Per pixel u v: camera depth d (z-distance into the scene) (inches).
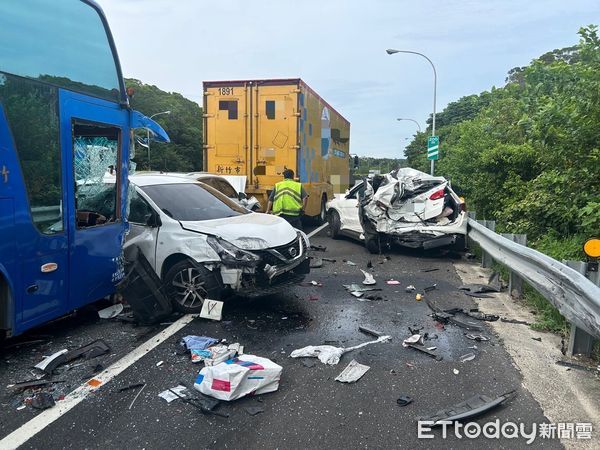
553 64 290.5
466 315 236.1
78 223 214.5
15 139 177.5
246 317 235.6
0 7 171.9
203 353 185.0
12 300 177.5
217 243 229.3
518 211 362.6
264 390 156.6
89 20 215.5
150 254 247.3
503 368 174.1
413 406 147.9
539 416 141.6
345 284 305.0
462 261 384.2
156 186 272.8
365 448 126.5
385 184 417.7
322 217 639.1
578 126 243.9
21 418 142.3
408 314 241.9
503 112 542.0
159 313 227.1
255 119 495.2
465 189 567.8
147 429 135.9
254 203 373.4
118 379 167.3
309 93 528.7
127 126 242.4
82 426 137.7
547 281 205.3
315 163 571.8
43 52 190.1
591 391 155.9
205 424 138.3
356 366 176.6
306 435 132.5
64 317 236.2
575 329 182.4
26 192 182.2
